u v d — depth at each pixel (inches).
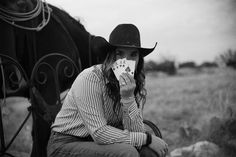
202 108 266.4
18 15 138.0
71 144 104.7
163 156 106.3
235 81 323.9
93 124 100.4
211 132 179.3
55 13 157.6
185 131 205.3
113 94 102.1
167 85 408.2
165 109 276.8
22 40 143.3
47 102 143.3
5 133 197.5
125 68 99.3
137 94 108.3
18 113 221.5
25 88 143.5
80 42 161.9
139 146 102.0
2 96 143.9
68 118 106.3
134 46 101.8
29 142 193.0
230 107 192.7
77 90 102.7
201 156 167.9
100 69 104.2
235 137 171.0
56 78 143.8
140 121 103.4
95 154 100.7
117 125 108.1
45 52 148.3
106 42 101.8
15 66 139.3
